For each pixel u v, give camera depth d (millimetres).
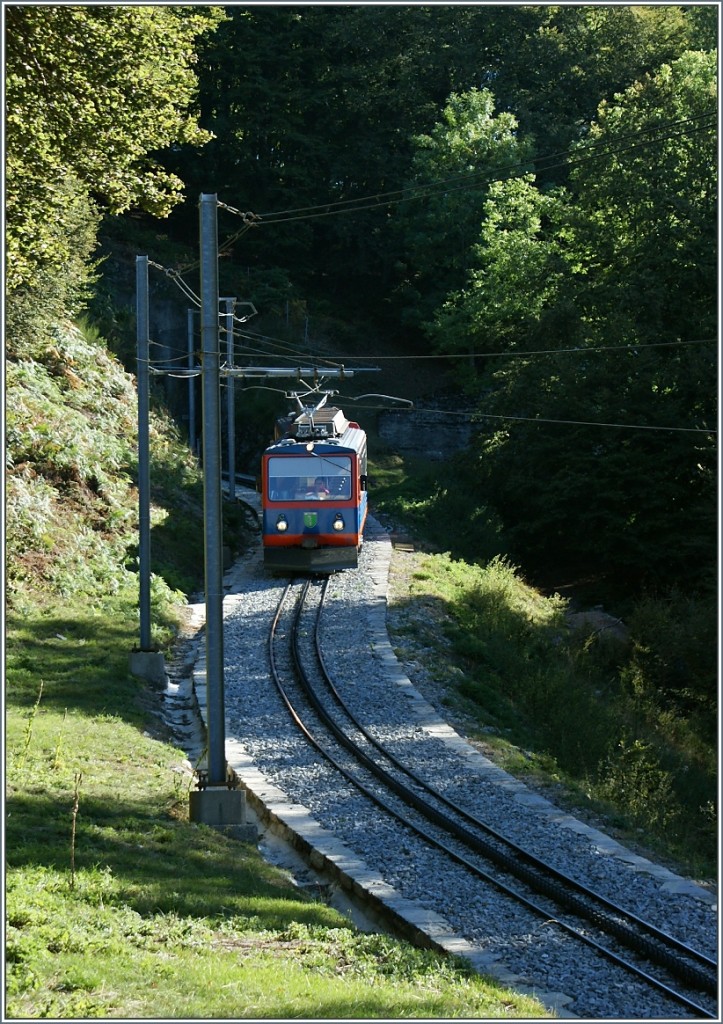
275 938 13141
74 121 23000
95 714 22797
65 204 24609
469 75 77000
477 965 13688
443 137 69375
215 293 18688
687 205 49094
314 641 31578
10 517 32625
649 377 47156
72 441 38406
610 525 46938
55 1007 9570
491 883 16641
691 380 46688
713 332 47656
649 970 13938
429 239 70562
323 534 38594
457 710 26891
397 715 25672
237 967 11641
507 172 67688
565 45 76312
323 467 38844
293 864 17969
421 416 72812
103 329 56438
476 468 57719
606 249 54594
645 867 17797
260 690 27359
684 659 37969
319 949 12938
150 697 26062
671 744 32375
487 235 62125
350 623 33594
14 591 30078
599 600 49156
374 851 17859
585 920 15406
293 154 80750
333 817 19422
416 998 11461
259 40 76312
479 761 22875
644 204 51031
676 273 49781
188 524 43969
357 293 84000
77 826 15398
